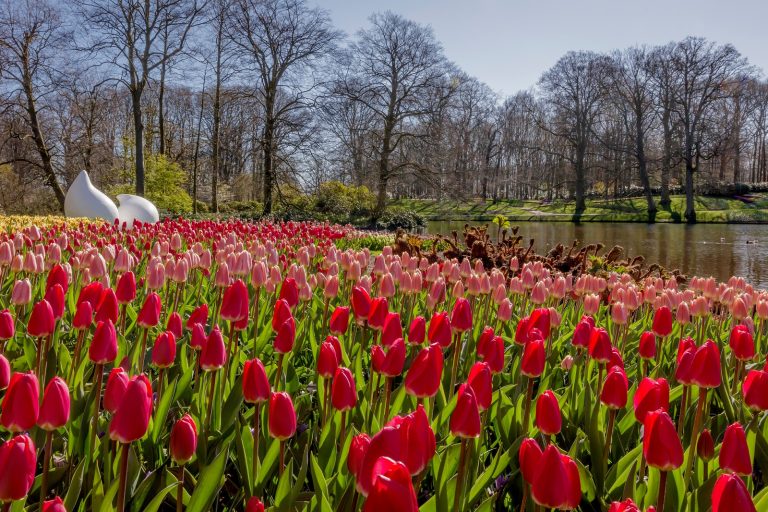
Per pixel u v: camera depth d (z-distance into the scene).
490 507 1.73
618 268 8.70
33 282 4.48
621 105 52.25
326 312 3.57
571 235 32.94
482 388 1.89
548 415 1.78
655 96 49.47
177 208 30.69
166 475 1.89
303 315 4.09
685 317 3.87
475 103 54.06
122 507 1.51
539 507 1.48
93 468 1.86
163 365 2.17
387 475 0.97
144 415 1.48
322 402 2.44
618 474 2.07
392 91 34.59
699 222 46.47
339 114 30.53
